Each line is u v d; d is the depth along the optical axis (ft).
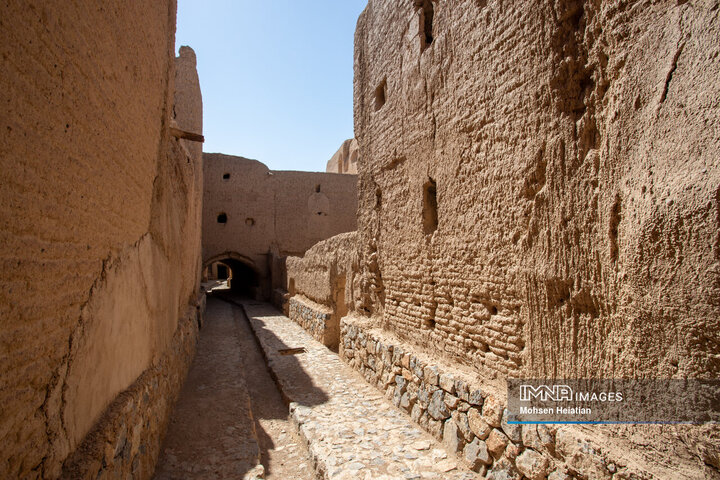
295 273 41.75
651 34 7.23
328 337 28.32
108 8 7.44
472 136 12.12
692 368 6.46
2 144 4.28
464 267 12.58
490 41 11.30
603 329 8.13
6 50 4.29
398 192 17.26
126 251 9.32
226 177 58.85
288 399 17.76
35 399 5.24
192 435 13.80
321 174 63.00
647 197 7.03
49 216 5.44
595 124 8.48
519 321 10.28
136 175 9.98
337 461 11.83
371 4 20.80
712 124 6.15
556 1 9.16
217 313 45.62
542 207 9.44
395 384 16.58
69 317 6.24
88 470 6.11
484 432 10.93
